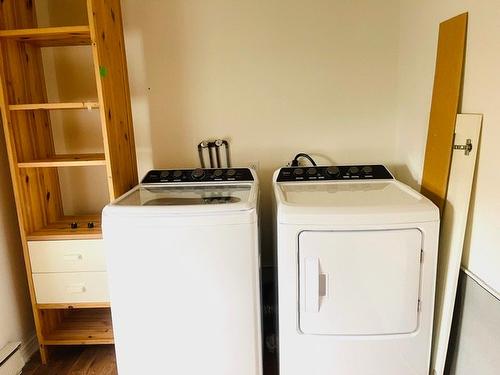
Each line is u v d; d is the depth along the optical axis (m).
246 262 1.55
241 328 1.61
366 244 1.48
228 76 2.26
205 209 1.52
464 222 1.49
